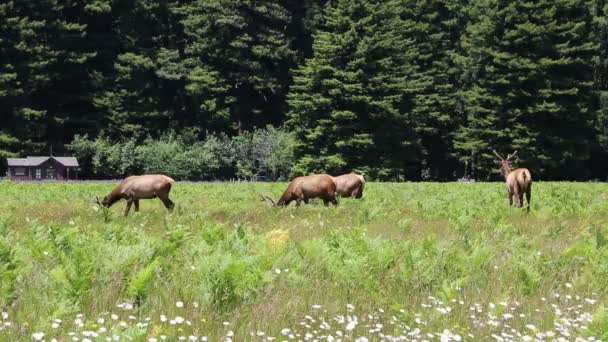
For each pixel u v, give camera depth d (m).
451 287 21.72
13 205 61.94
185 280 22.67
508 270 26.78
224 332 17.52
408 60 173.62
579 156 162.25
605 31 176.75
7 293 19.78
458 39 191.38
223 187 98.69
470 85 178.38
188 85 179.62
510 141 162.25
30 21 174.50
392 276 24.28
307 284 22.78
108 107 178.38
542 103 160.38
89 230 37.47
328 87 159.38
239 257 25.77
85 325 16.98
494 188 95.00
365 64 157.62
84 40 181.88
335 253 27.55
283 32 192.75
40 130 171.12
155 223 45.25
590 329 18.12
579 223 45.84
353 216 49.47
